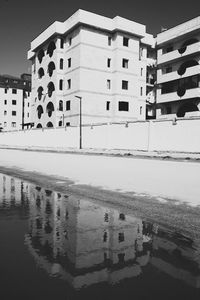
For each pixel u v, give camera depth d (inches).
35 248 154.6
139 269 131.3
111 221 217.8
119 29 1577.3
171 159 803.4
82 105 1539.1
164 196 315.9
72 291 108.6
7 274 121.7
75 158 878.4
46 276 120.5
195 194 326.0
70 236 178.9
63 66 1701.5
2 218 222.8
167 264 137.8
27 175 504.1
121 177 463.2
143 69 1759.4
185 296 107.5
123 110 1640.0
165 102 1555.1
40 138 1627.7
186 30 1450.5
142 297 105.8
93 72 1574.8
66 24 1641.2
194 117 866.8
